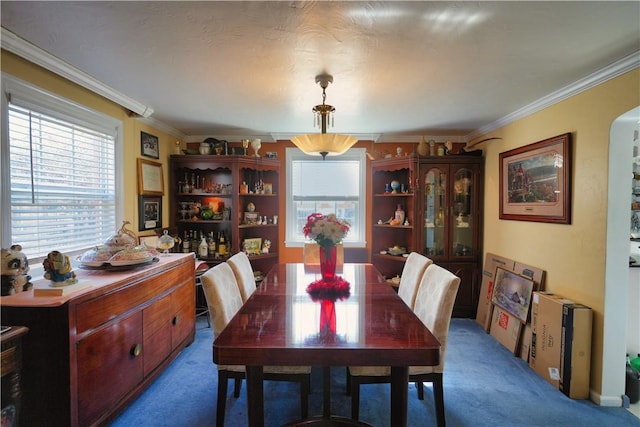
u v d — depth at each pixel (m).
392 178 4.05
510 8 1.35
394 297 1.94
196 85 2.28
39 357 1.46
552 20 1.44
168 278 2.40
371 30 1.54
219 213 3.81
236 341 1.32
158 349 2.24
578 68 1.97
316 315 1.63
